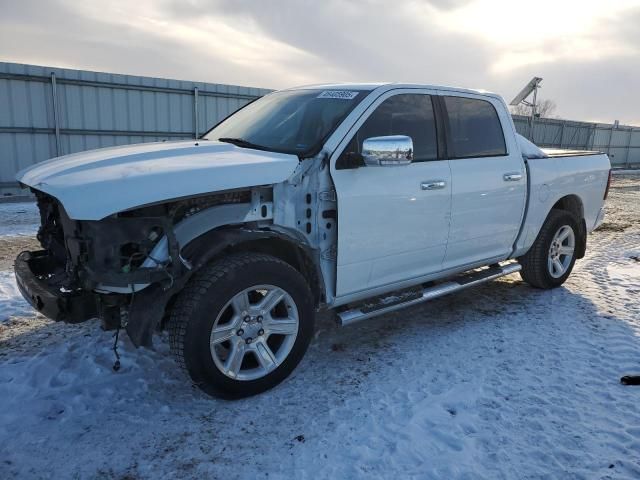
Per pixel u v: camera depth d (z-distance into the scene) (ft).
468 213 14.35
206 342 10.04
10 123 42.70
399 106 13.14
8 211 36.55
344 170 11.68
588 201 18.93
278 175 10.57
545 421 10.12
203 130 53.78
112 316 10.25
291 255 11.93
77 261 9.77
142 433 9.71
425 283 14.76
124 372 11.91
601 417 10.28
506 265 17.02
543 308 16.43
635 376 11.62
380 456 9.05
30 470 8.66
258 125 13.61
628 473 8.66
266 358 10.97
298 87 15.24
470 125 14.79
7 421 9.97
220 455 9.12
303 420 10.17
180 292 10.25
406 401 10.83
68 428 9.82
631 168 106.01
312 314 11.53
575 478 8.55
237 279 10.23
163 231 9.95
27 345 13.15
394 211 12.50
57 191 9.27
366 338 14.06
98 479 8.51
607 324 15.07
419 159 13.32
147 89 49.14
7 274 19.24
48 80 43.80
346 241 11.78
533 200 16.37
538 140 92.79
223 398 10.62
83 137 46.47
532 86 85.87
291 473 8.65
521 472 8.66
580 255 19.22
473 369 12.26
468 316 15.72
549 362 12.64
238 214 10.69
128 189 9.21
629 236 28.89
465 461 8.91
